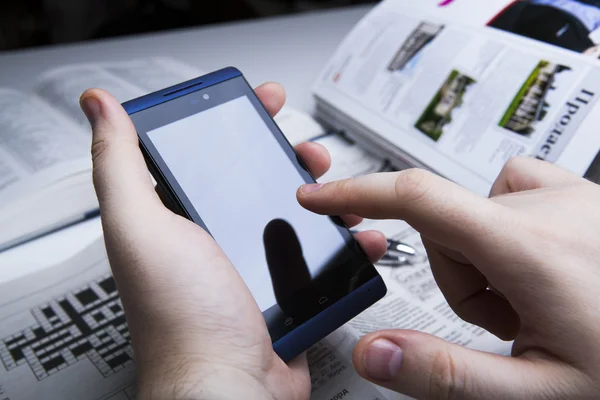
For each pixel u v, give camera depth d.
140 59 0.78
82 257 0.43
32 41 1.25
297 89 0.73
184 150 0.39
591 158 0.43
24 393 0.32
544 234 0.27
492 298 0.36
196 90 0.41
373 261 0.43
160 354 0.28
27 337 0.36
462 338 0.36
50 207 0.45
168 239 0.29
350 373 0.34
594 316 0.25
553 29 0.53
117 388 0.32
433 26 0.60
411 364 0.27
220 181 0.39
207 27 0.97
